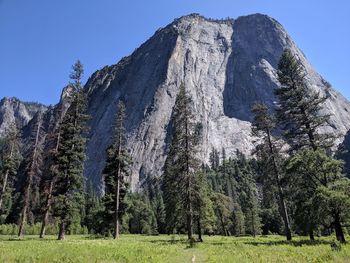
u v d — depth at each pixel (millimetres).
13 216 71562
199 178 37969
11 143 49438
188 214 36500
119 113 46156
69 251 17844
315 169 28328
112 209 47500
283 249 21547
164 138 199125
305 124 35250
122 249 20516
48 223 38906
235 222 90875
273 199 38156
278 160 36031
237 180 147875
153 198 129875
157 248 22844
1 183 48312
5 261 14414
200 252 20969
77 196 37688
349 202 24797
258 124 38188
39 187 40844
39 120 44969
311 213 27000
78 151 39469
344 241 24844
